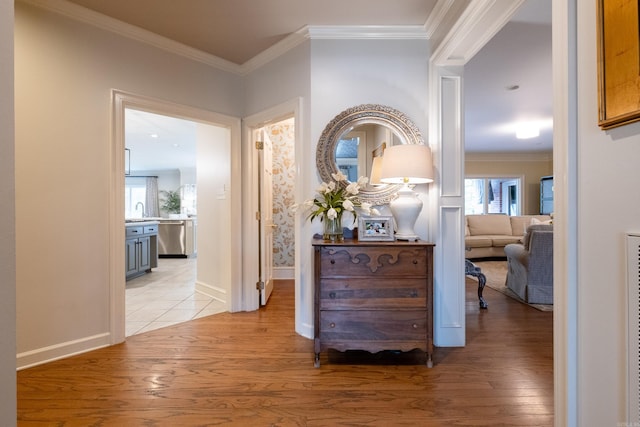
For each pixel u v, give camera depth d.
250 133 3.14
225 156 3.21
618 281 0.92
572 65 1.05
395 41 2.43
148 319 2.93
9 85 0.85
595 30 0.97
